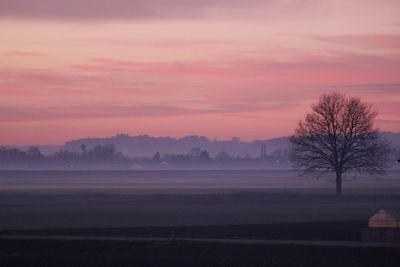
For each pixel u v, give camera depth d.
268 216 163.12
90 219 157.75
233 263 98.88
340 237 121.62
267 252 106.06
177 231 131.38
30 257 105.06
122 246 113.19
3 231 133.00
